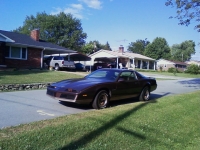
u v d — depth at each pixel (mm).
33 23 61781
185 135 5266
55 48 24469
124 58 42406
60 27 60969
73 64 24844
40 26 60188
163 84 18094
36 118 5301
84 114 5625
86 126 4570
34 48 22547
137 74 8523
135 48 90500
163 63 62844
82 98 6219
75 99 6125
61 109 6516
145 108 6906
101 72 8062
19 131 4012
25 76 14375
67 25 61719
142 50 89750
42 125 4453
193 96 10344
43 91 10375
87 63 41219
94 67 30750
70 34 63531
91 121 4938
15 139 3609
